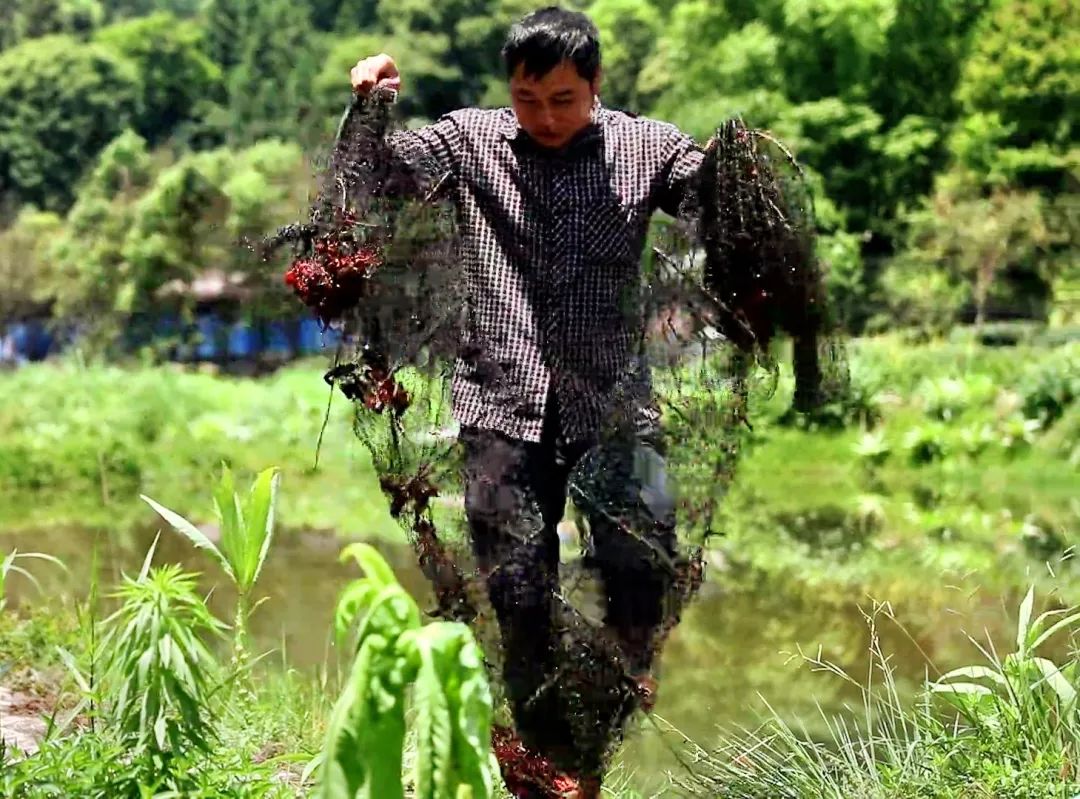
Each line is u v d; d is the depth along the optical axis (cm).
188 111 4706
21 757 314
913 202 2619
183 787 271
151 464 1585
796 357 294
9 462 1501
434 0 3562
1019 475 1338
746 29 2762
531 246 281
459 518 284
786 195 284
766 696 553
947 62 2695
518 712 280
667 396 281
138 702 271
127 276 2770
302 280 282
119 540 1081
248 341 2750
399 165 283
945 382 1548
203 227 2705
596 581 283
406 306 282
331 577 879
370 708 172
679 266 281
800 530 1041
